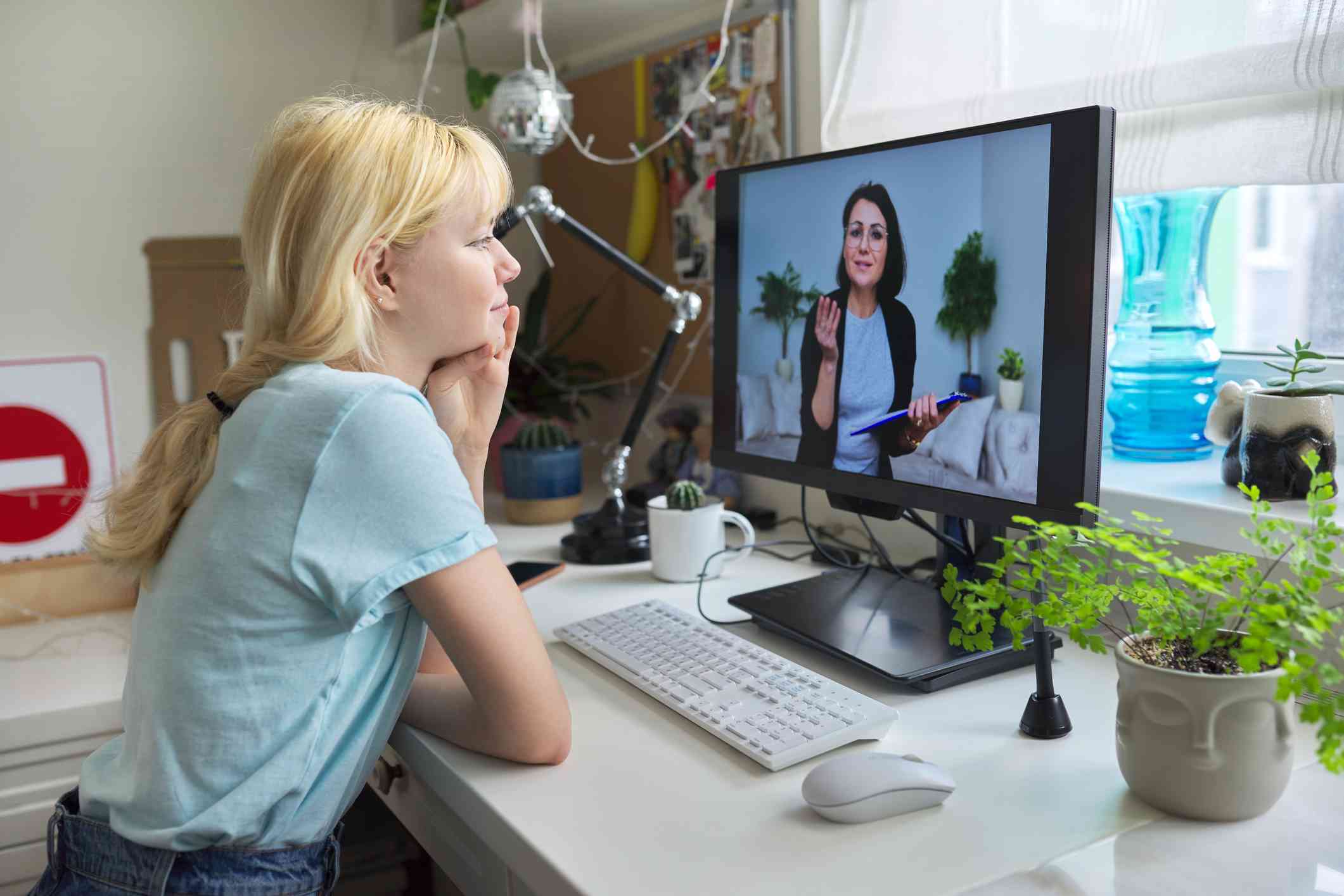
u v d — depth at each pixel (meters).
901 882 0.63
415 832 0.98
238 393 0.83
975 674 0.96
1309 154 0.99
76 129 1.78
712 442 1.31
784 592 1.16
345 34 2.01
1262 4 0.99
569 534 1.57
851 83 1.46
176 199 1.87
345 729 0.80
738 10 1.63
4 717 1.27
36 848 1.30
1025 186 0.86
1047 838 0.68
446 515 0.75
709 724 0.86
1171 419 1.20
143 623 0.80
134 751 0.80
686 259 1.81
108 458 1.73
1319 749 0.58
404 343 0.88
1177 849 0.66
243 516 0.75
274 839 0.78
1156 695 0.69
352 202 0.80
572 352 2.19
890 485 1.04
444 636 0.78
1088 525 0.84
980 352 0.92
